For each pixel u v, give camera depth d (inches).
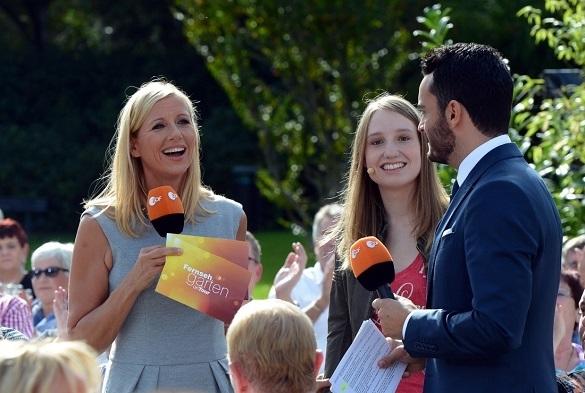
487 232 290.0
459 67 308.7
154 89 371.9
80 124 2362.2
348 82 1241.4
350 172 397.4
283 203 1301.7
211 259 355.9
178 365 362.3
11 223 646.5
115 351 367.6
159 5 2507.4
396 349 329.4
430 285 313.3
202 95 2407.7
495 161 304.0
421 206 386.6
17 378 220.2
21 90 2399.1
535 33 613.9
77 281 365.4
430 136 315.9
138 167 374.6
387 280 328.8
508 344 285.9
